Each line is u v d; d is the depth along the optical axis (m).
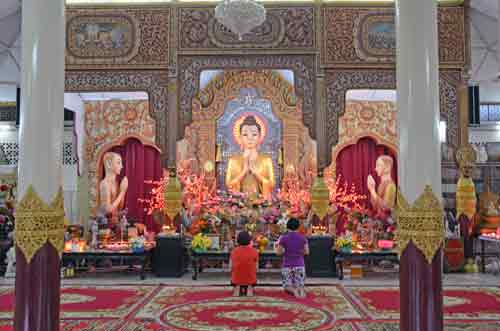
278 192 14.17
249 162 14.95
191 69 12.11
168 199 11.30
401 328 4.92
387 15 12.14
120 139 15.21
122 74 12.13
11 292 9.30
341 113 12.04
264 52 12.09
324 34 12.10
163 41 12.12
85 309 7.84
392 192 15.33
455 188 12.08
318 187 11.48
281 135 15.04
